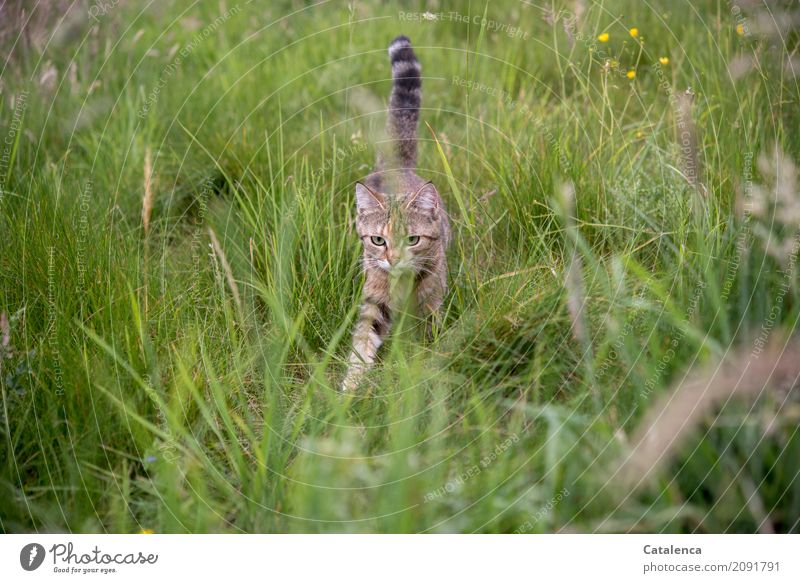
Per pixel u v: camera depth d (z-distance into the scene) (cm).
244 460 294
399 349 331
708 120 434
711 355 259
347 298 397
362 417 311
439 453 271
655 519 248
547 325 317
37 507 264
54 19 571
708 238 325
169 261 409
